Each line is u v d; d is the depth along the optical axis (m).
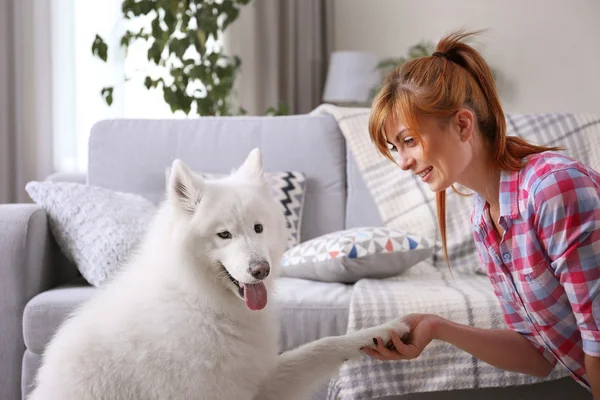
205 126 3.07
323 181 2.99
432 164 1.41
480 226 1.56
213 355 1.56
